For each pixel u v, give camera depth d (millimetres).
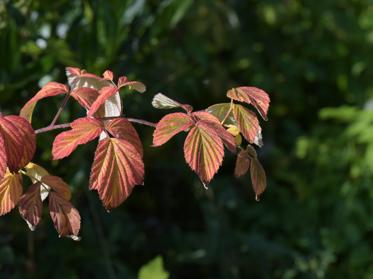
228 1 3529
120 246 3033
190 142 1078
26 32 2430
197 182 3266
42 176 1151
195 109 3396
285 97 3783
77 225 1144
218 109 1183
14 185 1133
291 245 3324
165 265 3084
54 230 2686
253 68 3637
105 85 1250
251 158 1165
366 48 3918
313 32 3850
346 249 3305
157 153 3215
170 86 2957
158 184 3479
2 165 1002
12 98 2393
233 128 1177
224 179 3334
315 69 3760
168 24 2541
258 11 3752
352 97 3871
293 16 3875
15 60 2346
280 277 3158
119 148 1056
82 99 1195
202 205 3176
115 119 1102
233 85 3484
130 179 1052
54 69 2475
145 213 3500
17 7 2371
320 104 3951
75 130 1073
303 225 3365
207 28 3367
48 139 2291
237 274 3047
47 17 2553
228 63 3641
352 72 3898
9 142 1024
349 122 3840
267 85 3631
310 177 3574
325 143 3604
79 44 2480
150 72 2896
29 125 1043
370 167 3418
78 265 2738
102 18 2396
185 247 3109
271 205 3455
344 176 3510
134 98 2707
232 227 3373
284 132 3885
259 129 1164
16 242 2713
